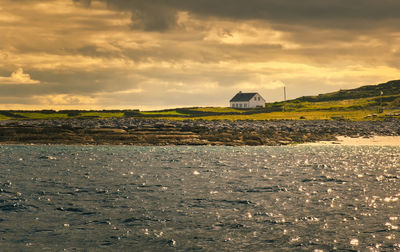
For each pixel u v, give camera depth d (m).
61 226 28.09
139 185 44.56
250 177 51.06
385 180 49.12
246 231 27.16
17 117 171.38
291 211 32.50
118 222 29.14
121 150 90.38
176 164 64.75
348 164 66.19
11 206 33.47
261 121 148.12
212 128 119.94
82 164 64.19
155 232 26.91
